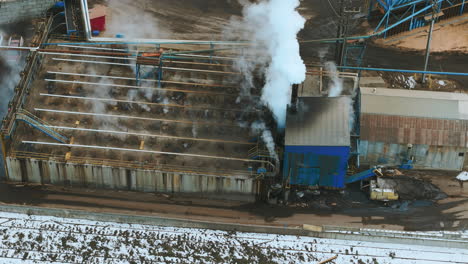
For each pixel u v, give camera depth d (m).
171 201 56.62
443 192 56.72
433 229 53.56
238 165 57.12
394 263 50.78
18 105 60.44
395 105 58.44
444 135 57.19
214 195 57.09
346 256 51.28
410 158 58.12
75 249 51.56
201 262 50.75
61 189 57.59
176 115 61.25
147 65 63.06
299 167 55.62
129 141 59.06
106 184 57.59
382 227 53.88
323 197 56.69
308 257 51.19
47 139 59.00
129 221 53.72
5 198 56.38
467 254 51.34
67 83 63.97
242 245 52.09
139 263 50.56
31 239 52.25
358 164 56.91
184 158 57.75
